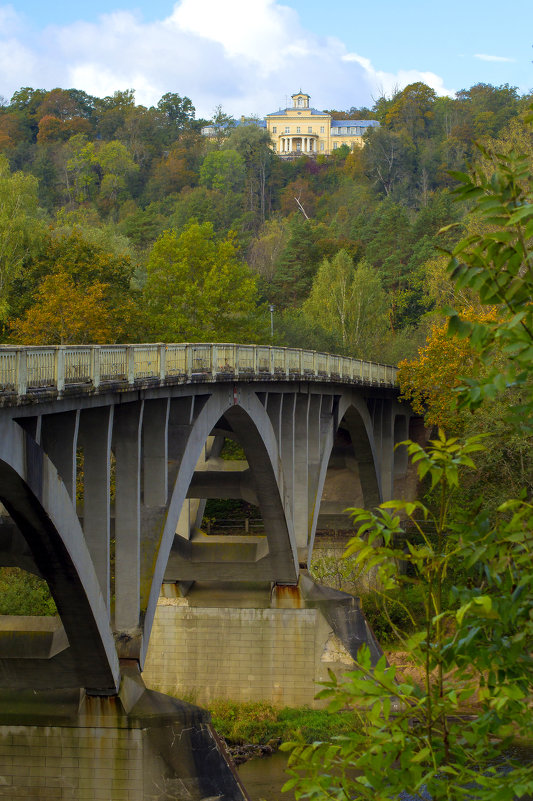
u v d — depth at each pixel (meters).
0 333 76.81
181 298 89.69
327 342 120.56
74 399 24.86
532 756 31.84
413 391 77.94
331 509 77.50
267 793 41.62
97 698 30.97
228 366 40.81
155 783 31.12
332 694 10.66
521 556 10.25
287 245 171.50
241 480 50.22
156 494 33.12
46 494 23.14
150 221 199.12
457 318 10.64
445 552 11.01
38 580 59.75
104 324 69.00
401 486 90.12
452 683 10.95
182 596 54.59
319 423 59.38
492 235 10.29
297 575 53.88
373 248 169.88
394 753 10.19
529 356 9.91
